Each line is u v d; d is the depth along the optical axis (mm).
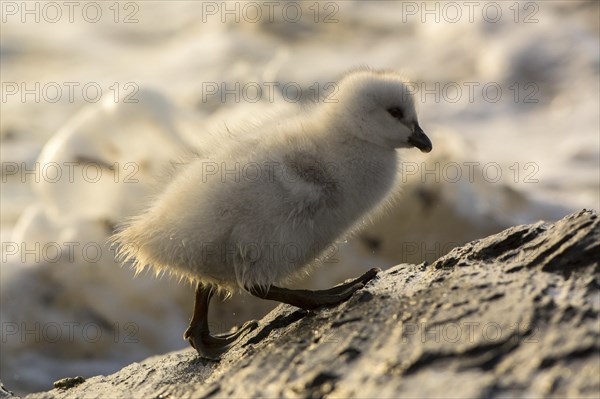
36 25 32375
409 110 8500
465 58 28297
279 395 6266
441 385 5902
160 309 15227
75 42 31016
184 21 32656
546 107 25188
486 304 6633
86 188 16328
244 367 6863
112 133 16703
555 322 6270
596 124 23781
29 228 16078
